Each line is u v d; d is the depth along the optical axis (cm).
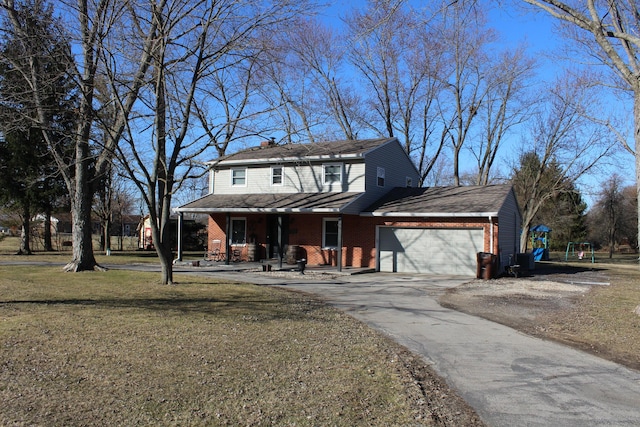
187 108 1493
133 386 555
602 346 823
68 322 883
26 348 701
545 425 488
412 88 3572
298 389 563
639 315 1105
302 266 2039
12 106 1396
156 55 1473
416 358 732
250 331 852
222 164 2655
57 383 559
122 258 2862
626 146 1487
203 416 477
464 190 2416
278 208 2225
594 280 1981
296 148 2662
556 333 919
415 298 1359
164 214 1528
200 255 3394
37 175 2678
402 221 2238
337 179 2391
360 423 474
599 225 5497
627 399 566
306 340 803
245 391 550
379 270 2275
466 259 2103
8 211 3136
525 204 3991
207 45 1471
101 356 671
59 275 1717
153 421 462
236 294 1332
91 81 1541
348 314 1088
